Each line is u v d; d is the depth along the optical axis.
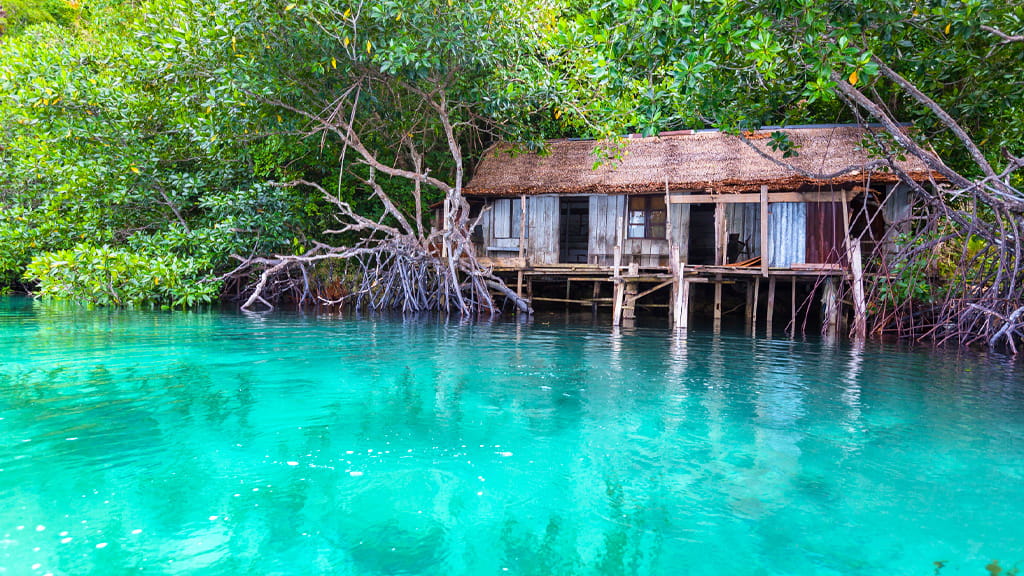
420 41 10.78
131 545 2.54
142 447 3.76
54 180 13.72
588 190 13.89
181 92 12.86
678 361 7.22
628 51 7.94
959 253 10.73
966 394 5.54
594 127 12.50
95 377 5.64
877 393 5.56
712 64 7.20
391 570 2.38
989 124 10.34
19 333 8.41
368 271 15.13
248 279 16.16
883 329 10.77
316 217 16.08
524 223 14.52
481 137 17.00
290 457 3.64
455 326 10.92
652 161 14.01
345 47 10.91
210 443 3.87
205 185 14.11
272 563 2.42
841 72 8.17
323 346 7.91
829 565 2.46
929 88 9.26
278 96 12.20
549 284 17.73
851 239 12.14
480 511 2.95
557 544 2.62
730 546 2.62
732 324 12.80
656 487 3.26
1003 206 8.47
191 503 2.97
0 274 15.41
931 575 2.39
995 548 2.62
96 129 12.52
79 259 11.98
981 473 3.51
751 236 14.38
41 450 3.67
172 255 12.91
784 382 6.02
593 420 4.56
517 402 5.07
